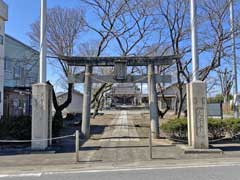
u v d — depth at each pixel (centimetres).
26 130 1464
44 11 1337
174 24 2109
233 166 972
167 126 1642
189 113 1333
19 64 2925
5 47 2659
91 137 1805
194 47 1330
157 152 1261
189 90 1325
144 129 2308
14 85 2809
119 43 2516
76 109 5534
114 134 1967
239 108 2066
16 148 1340
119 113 5466
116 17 2453
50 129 1362
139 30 2503
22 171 945
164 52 2362
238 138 1580
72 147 1413
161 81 1766
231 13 1856
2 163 1065
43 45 1335
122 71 1736
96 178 827
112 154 1223
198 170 914
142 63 1753
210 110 2681
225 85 5319
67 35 2805
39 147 1282
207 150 1231
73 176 859
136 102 9650
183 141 1561
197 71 1327
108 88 3606
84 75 1791
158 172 892
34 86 1307
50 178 840
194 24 1330
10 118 1573
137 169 945
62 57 1722
